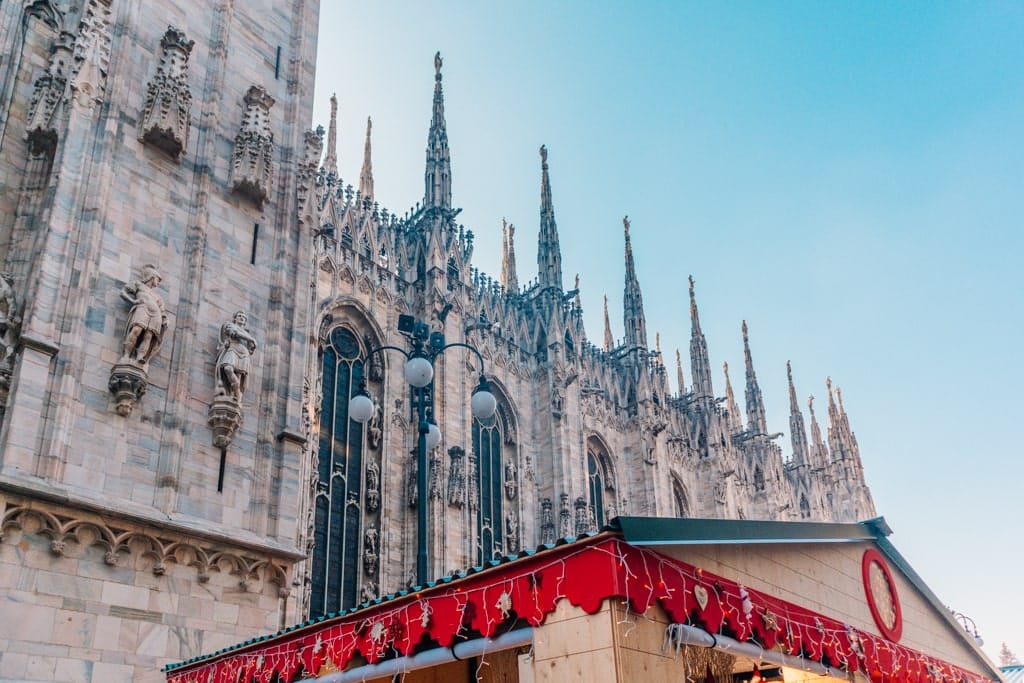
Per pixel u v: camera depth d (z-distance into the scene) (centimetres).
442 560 4066
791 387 8912
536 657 1136
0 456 1889
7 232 2230
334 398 4031
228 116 2708
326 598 3678
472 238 5025
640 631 1110
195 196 2508
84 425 2050
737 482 7138
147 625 2027
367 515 3975
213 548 2208
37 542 1895
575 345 5622
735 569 1416
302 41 3047
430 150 4997
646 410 6116
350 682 1471
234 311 2514
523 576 1189
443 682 1698
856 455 9312
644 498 5869
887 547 2033
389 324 4381
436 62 5284
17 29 2433
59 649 1864
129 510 2041
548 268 5688
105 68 2361
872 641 1781
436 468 4216
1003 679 2478
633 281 6569
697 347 7306
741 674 1994
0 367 1995
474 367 4878
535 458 5206
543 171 6050
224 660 1748
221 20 2766
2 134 2308
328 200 4228
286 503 2427
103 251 2219
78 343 2078
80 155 2238
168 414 2236
